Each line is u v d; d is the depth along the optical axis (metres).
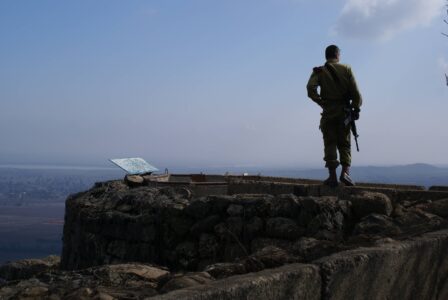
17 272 12.86
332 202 6.82
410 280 4.50
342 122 7.65
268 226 7.00
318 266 3.41
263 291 2.92
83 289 4.12
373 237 5.51
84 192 10.90
